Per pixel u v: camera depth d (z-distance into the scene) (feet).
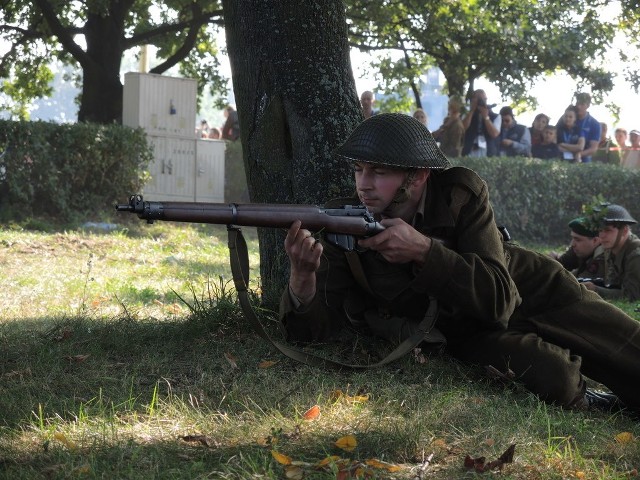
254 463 11.32
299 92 18.95
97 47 69.21
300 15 18.95
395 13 73.15
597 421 14.89
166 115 59.57
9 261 35.83
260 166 19.27
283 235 19.07
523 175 62.80
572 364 15.44
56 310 23.86
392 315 16.10
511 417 14.07
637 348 15.90
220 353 16.75
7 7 74.23
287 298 15.60
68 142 51.65
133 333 17.88
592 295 16.29
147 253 41.22
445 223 15.14
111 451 11.78
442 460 12.19
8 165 50.34
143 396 14.40
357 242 14.78
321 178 18.85
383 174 14.90
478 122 64.90
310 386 14.96
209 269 36.58
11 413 13.29
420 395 14.73
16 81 83.25
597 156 71.10
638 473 12.42
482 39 74.33
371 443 12.41
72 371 15.64
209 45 84.02
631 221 29.55
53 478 10.96
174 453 11.96
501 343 15.65
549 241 64.13
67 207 51.83
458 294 14.75
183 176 60.85
